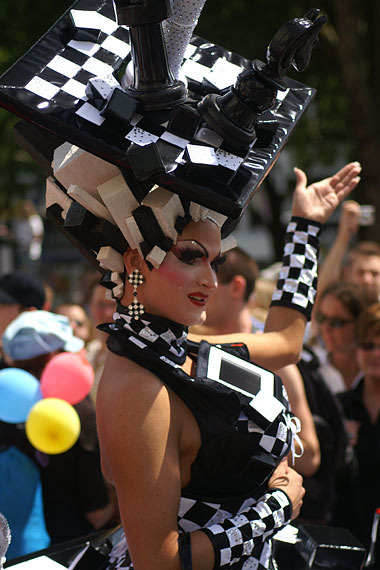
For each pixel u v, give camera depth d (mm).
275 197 16859
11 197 13867
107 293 2055
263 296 4840
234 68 2143
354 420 3896
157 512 1770
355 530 3797
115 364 1892
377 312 3910
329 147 15789
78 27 1950
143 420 1790
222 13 11578
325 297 4676
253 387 1996
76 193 1883
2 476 3137
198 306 1937
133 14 1733
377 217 11086
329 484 3516
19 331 3463
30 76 1821
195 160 1705
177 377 1866
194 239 1902
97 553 2262
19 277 4215
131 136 1760
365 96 10812
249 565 1977
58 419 2994
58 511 3266
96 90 1763
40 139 2148
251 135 1783
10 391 3139
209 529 1835
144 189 1880
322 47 11469
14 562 2432
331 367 4633
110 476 2023
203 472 1913
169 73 1830
